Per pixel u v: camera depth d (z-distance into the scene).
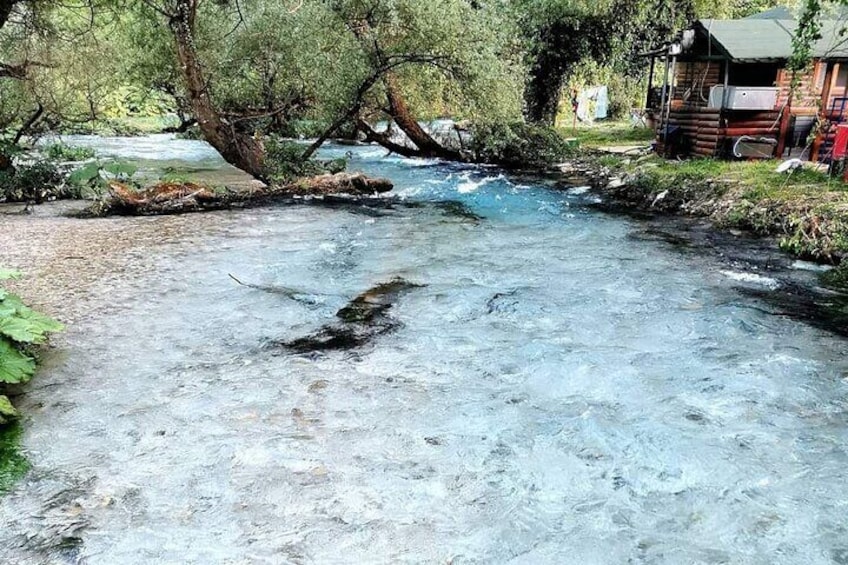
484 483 3.79
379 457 4.03
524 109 22.98
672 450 4.16
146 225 10.59
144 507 3.49
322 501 3.58
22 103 16.08
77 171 13.94
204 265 8.09
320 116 15.55
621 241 9.90
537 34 21.86
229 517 3.43
